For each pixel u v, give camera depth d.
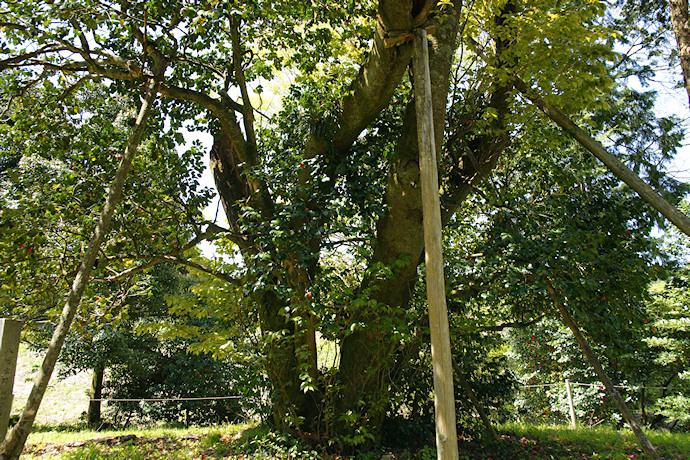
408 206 6.83
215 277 7.76
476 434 7.84
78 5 6.21
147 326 8.84
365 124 7.43
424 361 7.58
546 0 6.58
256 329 7.89
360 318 6.89
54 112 8.05
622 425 12.30
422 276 7.55
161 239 7.73
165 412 14.34
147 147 8.22
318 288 6.26
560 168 8.34
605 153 6.07
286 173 7.12
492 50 7.75
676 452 7.17
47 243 6.93
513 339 14.55
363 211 7.05
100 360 13.61
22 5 6.52
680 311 11.81
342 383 7.09
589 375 12.12
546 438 8.07
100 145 7.88
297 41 8.50
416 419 7.58
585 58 6.64
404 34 4.88
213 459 6.41
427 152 4.27
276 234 6.23
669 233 12.91
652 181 9.38
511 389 8.52
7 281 6.58
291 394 7.05
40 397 4.40
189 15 6.55
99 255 7.31
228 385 14.41
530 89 6.89
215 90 9.16
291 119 8.30
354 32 8.73
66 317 4.75
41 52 6.74
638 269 7.05
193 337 8.66
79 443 7.35
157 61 6.86
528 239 6.77
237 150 7.90
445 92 6.48
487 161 8.02
